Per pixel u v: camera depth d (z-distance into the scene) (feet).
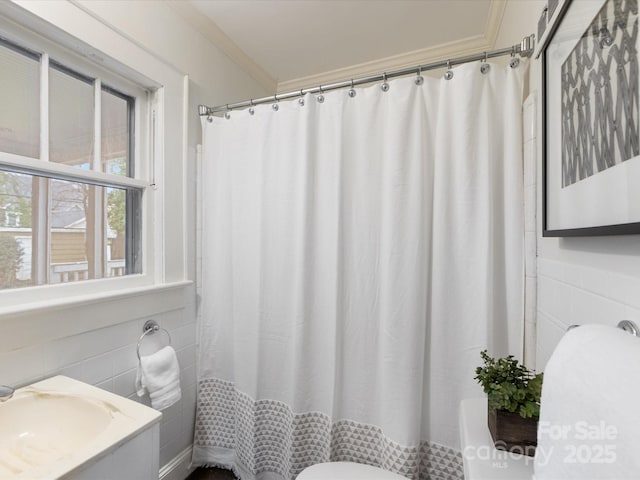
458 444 3.52
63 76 3.50
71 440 2.67
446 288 3.57
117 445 2.20
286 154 4.33
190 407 4.94
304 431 4.19
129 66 3.92
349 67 6.82
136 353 4.05
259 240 4.48
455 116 3.54
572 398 1.25
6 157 2.97
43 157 3.30
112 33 3.72
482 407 2.66
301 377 4.16
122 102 4.18
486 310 3.39
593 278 2.14
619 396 1.06
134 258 4.30
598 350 1.28
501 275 3.50
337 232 3.98
